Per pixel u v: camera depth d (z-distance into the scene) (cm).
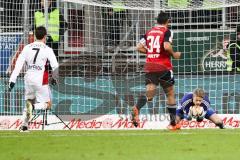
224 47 5109
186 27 5188
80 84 4669
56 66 3931
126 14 5288
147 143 3064
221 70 5047
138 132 3828
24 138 3394
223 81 4797
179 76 4816
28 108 3941
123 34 5297
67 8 5219
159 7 5044
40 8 5141
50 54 3938
